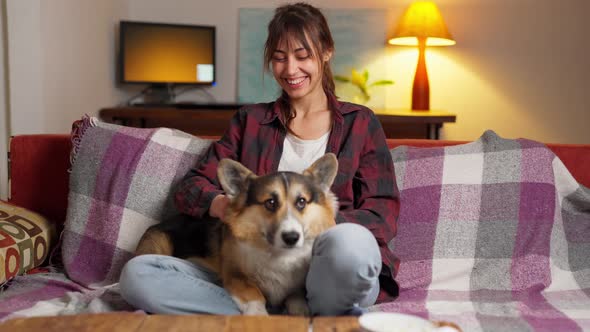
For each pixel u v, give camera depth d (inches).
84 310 65.4
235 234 60.9
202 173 73.9
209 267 67.3
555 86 189.0
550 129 190.7
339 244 53.5
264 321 43.9
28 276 78.7
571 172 86.7
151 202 82.0
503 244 77.4
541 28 187.3
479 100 192.2
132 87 192.7
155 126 176.7
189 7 193.3
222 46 193.9
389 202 71.9
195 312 58.9
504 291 73.4
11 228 80.7
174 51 181.2
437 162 82.8
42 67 127.0
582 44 186.2
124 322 43.4
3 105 126.4
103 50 170.7
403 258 78.1
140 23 176.4
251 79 193.5
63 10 138.9
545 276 74.7
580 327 59.3
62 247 82.8
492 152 83.2
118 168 83.5
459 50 191.0
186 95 196.5
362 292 54.4
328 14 190.4
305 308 60.9
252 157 75.1
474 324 60.4
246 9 191.9
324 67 76.3
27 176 93.5
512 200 79.5
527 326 59.5
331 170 63.5
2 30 125.0
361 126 74.8
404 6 188.5
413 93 182.5
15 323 43.1
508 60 189.8
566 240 80.4
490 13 188.5
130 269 59.5
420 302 69.2
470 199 80.0
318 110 76.5
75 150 86.7
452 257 77.4
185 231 72.2
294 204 59.7
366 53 190.7
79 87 151.1
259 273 61.5
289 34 72.7
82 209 83.3
